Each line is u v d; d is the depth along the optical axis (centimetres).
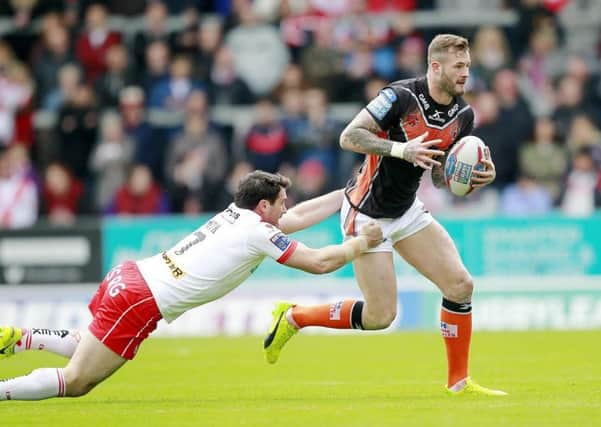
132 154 6825
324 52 6925
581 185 6538
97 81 7150
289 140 6644
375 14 7444
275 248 2961
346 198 3269
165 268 2964
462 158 3058
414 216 3178
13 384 2866
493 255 5981
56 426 2662
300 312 3306
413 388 3472
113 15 7569
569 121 6812
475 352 4659
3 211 6800
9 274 6125
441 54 3027
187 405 3066
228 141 6944
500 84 6719
